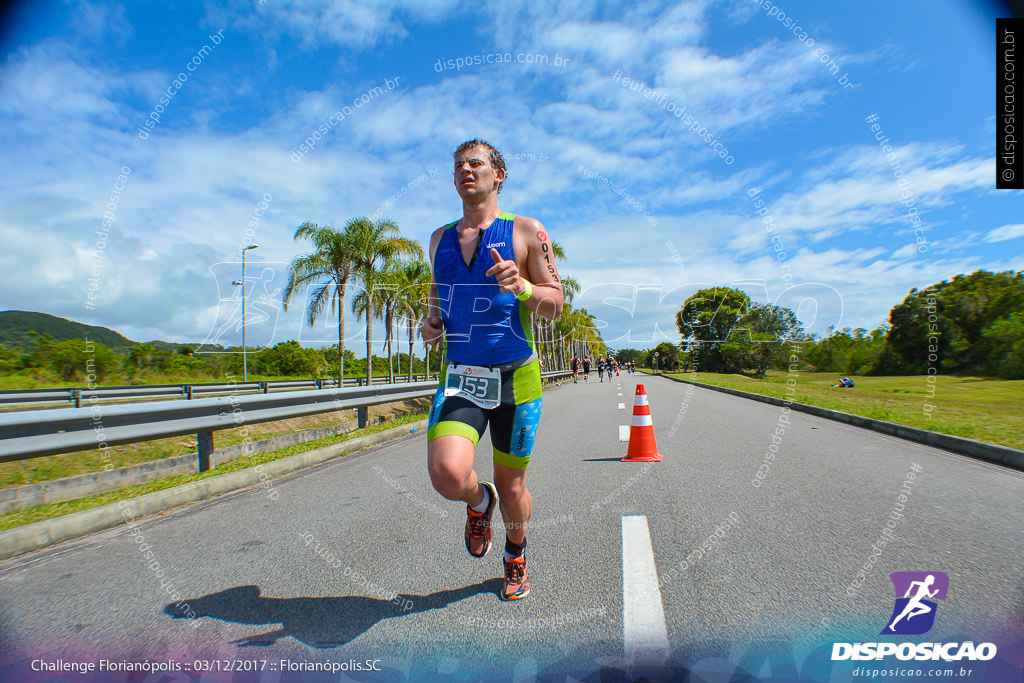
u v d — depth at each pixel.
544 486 5.19
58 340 26.27
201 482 5.14
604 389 26.56
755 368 40.16
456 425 2.40
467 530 2.65
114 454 7.00
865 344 34.00
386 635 2.41
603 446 7.75
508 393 2.56
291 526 4.11
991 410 11.45
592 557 3.29
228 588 2.96
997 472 5.65
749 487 4.98
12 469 5.93
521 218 2.61
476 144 2.62
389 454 7.49
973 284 30.06
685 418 11.52
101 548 3.67
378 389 9.91
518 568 2.76
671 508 4.32
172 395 17.88
